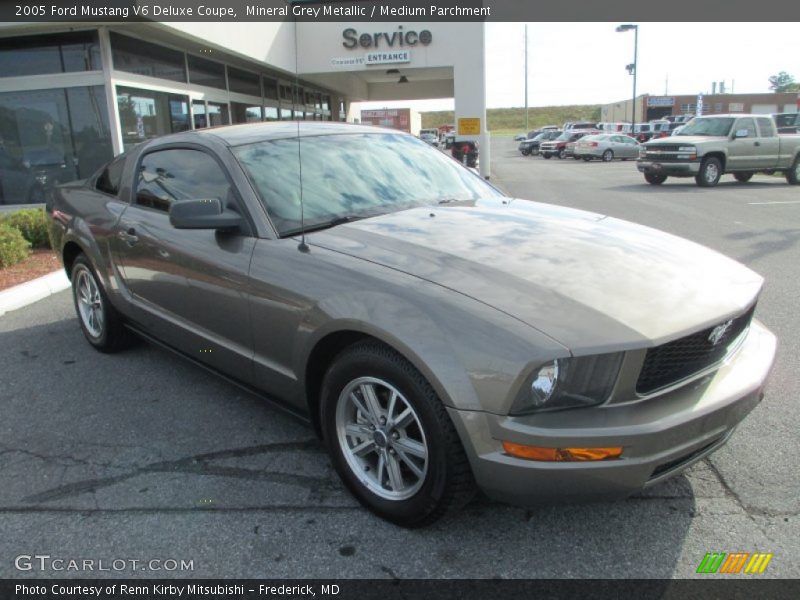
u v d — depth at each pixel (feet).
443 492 7.84
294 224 10.28
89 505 9.41
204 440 11.25
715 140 56.85
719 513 8.83
